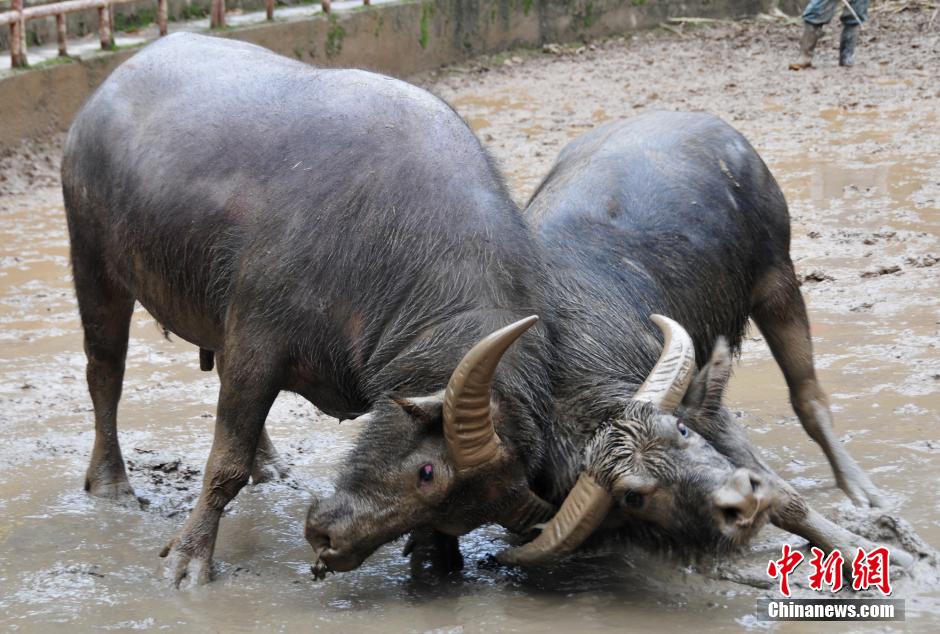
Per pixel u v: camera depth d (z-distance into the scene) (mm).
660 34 30266
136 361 11062
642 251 7516
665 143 8227
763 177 8438
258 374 7004
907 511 7578
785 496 6605
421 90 7363
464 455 6039
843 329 10953
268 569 7270
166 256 7559
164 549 7223
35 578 7117
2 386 10383
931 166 16922
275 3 25297
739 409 9539
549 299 6832
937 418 8992
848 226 14234
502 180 7059
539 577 6988
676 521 6051
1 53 20391
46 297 12773
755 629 6254
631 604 6578
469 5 26859
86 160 8094
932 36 27844
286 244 6922
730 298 8000
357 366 6848
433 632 6320
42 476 8703
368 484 6312
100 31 20312
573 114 21859
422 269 6668
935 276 12289
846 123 20094
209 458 7191
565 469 6387
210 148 7395
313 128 7141
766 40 28875
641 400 6242
